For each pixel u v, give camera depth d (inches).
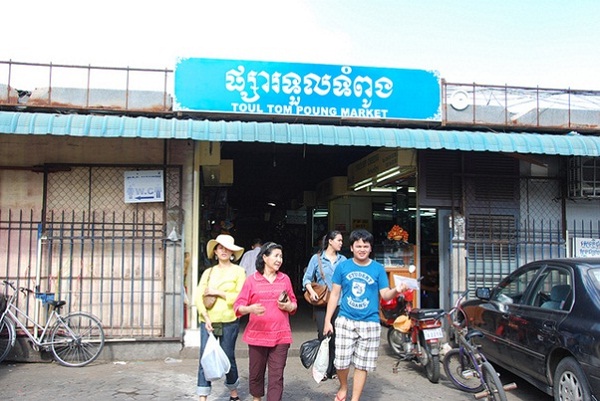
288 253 637.3
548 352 201.2
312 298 226.2
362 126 310.3
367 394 233.5
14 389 232.5
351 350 195.9
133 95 291.3
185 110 283.4
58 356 272.1
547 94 324.5
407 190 426.0
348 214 512.7
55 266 289.7
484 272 327.3
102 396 223.3
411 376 263.4
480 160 335.0
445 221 332.8
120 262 293.3
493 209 333.4
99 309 290.4
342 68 296.8
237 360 288.5
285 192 610.9
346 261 203.0
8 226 288.8
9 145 292.0
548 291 219.3
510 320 232.7
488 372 210.5
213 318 202.7
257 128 265.4
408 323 265.7
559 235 336.5
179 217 295.0
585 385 179.5
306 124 292.7
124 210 296.2
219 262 210.1
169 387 237.1
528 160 337.4
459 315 271.3
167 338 287.0
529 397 233.6
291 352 302.7
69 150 294.8
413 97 303.4
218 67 287.3
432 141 277.6
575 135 306.3
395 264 347.3
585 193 330.0
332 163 467.2
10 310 278.7
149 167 297.3
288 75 291.9
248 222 652.7
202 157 306.2
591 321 183.5
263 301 191.6
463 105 311.1
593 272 200.8
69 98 288.4
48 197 292.2
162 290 293.1
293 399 225.0
